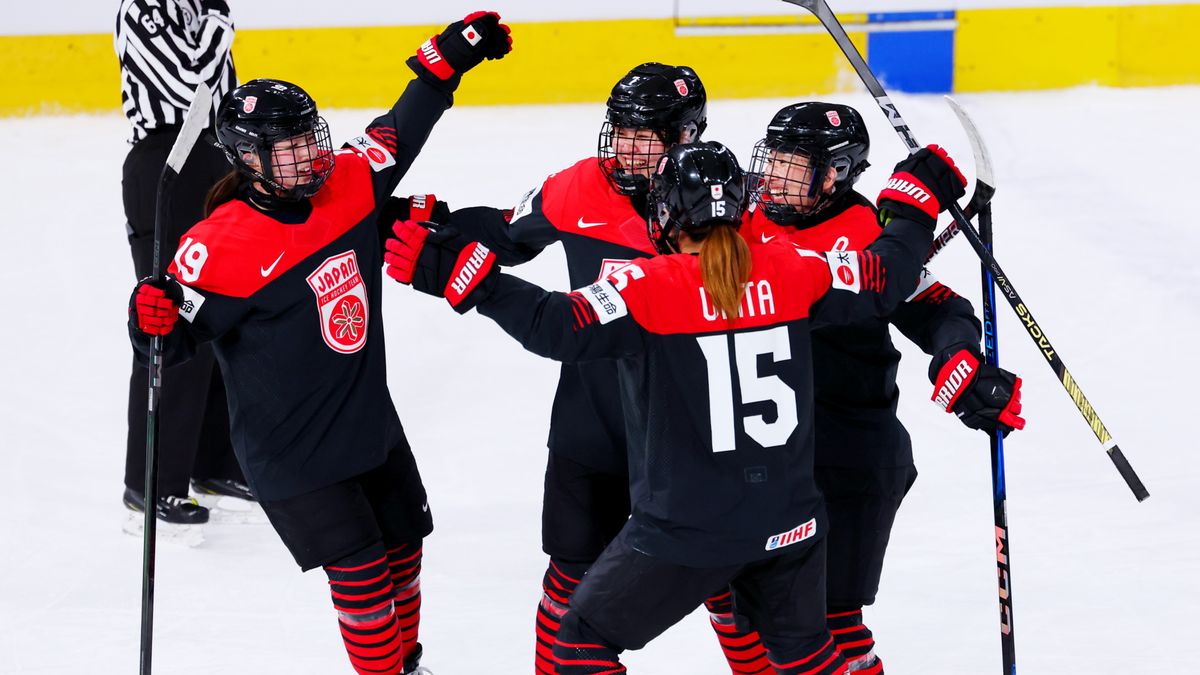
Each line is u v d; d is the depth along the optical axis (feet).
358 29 95.30
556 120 92.12
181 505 40.11
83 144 89.10
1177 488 41.98
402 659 30.27
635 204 27.68
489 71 97.04
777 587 24.41
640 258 26.50
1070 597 35.19
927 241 25.80
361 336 27.71
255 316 26.68
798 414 23.76
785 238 26.78
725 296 22.90
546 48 96.48
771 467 23.43
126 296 63.67
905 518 40.78
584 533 28.48
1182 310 57.98
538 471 45.37
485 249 23.12
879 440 26.84
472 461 46.21
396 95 96.07
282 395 26.96
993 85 97.19
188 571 38.32
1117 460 27.30
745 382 23.32
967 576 36.68
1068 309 58.75
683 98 26.58
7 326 60.03
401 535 29.45
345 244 27.50
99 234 72.08
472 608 35.70
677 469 23.25
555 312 22.76
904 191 25.98
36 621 35.09
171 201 39.88
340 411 27.45
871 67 96.73
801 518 23.86
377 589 27.73
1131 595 35.17
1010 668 27.48
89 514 42.34
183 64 39.81
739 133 85.66
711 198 22.93
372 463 27.91
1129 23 96.32
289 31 95.71
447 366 54.85
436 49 30.27
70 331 59.47
